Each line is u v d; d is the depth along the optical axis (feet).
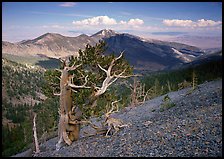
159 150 52.21
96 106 88.94
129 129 71.61
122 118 113.29
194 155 46.50
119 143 61.77
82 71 87.66
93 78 87.97
